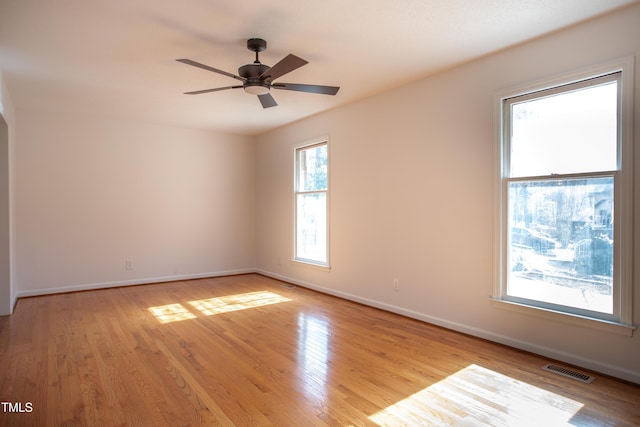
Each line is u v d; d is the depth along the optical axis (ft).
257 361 9.70
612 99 8.83
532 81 10.03
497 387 8.27
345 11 8.56
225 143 22.16
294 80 13.10
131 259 19.24
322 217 17.97
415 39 9.99
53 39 9.83
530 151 10.28
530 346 10.14
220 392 8.07
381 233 14.52
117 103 15.81
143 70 12.01
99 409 7.38
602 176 8.92
